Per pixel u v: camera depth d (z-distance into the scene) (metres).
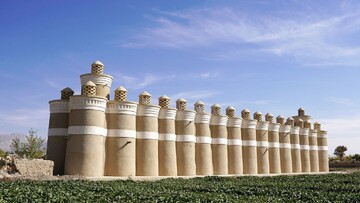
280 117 51.44
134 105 33.00
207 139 39.56
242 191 20.62
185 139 37.28
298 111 58.31
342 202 16.66
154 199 15.96
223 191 20.84
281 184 25.38
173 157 35.84
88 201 15.03
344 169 62.06
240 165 42.66
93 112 30.23
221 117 41.47
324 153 56.91
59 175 28.94
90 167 29.27
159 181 27.02
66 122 32.06
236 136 43.03
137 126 33.94
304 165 52.81
